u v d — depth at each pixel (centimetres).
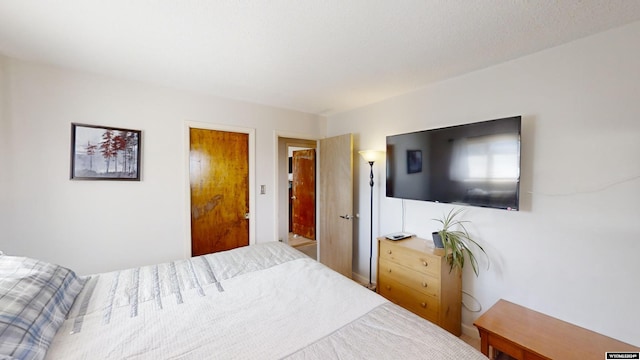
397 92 264
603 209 154
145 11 132
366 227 312
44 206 197
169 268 176
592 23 143
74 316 119
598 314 156
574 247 164
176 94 252
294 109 333
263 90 258
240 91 261
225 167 287
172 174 251
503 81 193
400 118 272
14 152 186
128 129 228
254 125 303
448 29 148
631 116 144
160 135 244
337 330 113
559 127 168
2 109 182
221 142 283
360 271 323
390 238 245
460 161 205
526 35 155
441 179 219
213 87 249
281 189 405
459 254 201
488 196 188
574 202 164
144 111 236
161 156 245
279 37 158
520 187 185
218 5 127
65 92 202
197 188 270
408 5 126
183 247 257
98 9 130
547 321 168
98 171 215
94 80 213
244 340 107
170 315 123
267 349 101
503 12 132
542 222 176
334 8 129
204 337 108
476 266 211
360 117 319
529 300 183
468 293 217
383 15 135
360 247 322
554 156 171
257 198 307
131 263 231
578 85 161
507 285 194
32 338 92
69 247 206
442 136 218
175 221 253
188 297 140
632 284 145
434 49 173
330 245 344
